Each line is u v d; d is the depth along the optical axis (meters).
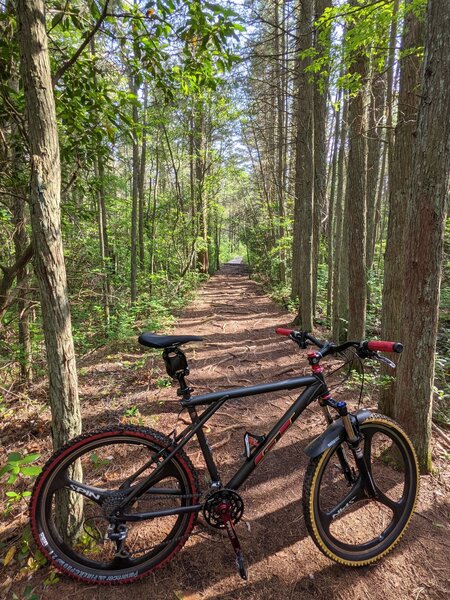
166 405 3.66
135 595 1.59
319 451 1.63
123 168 11.72
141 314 7.84
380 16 3.01
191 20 2.14
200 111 11.09
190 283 12.48
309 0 5.02
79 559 1.65
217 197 16.11
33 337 3.98
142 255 9.68
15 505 2.11
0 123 2.46
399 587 1.61
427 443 2.31
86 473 2.47
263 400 3.80
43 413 3.35
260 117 11.91
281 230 11.94
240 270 25.50
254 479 2.44
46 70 1.52
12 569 1.68
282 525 2.01
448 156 1.98
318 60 3.79
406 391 2.28
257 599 1.57
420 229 2.08
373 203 7.27
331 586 1.62
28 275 3.27
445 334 5.45
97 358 5.30
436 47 1.86
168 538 1.73
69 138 2.88
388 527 1.83
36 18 1.46
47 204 1.57
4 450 2.76
